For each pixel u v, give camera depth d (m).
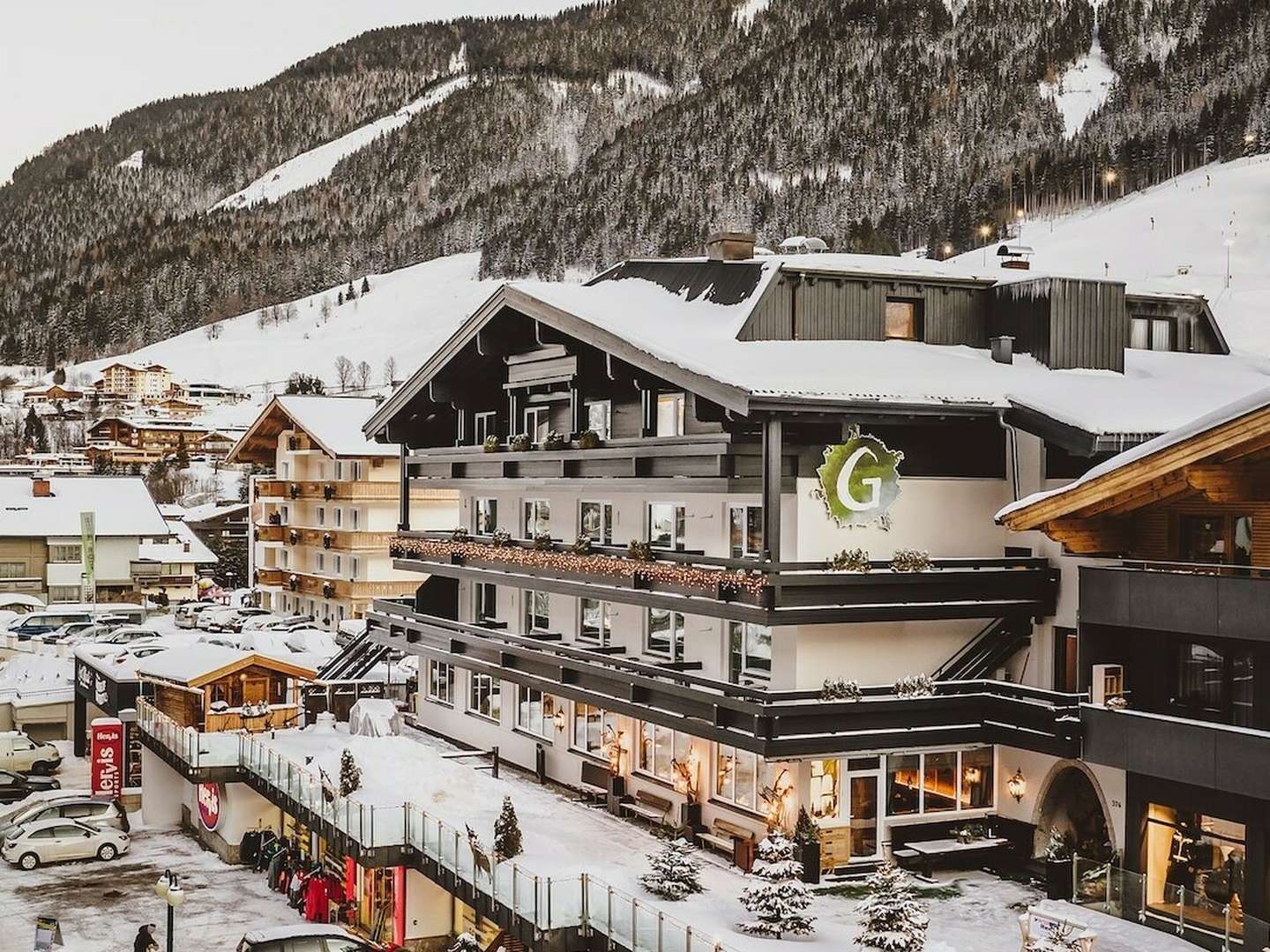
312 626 72.88
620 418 31.70
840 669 25.80
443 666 40.72
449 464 38.53
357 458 69.25
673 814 28.88
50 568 90.62
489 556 35.69
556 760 33.97
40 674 56.62
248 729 36.91
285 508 83.19
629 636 31.47
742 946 19.56
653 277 35.16
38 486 93.25
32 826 33.91
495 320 35.06
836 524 25.94
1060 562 26.80
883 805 25.88
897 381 26.45
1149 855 23.06
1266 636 20.14
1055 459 26.78
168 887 22.80
